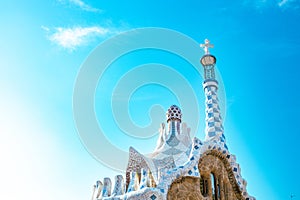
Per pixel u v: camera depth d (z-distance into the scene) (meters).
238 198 26.56
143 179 24.14
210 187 25.58
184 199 23.92
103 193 26.20
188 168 24.48
